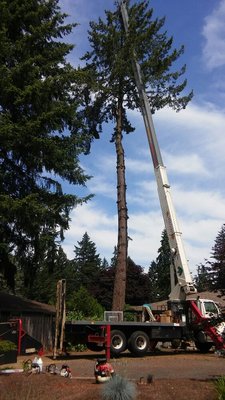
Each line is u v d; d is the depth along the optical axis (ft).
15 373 33.83
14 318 59.47
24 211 54.70
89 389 28.58
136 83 84.23
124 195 83.76
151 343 64.08
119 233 81.30
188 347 69.67
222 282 30.30
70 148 64.49
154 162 72.43
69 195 62.64
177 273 66.69
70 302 101.14
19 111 62.39
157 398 25.96
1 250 61.57
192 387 28.94
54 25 67.21
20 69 59.16
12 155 61.93
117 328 60.23
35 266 66.33
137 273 182.80
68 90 66.80
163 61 83.20
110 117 90.84
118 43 86.43
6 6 63.05
